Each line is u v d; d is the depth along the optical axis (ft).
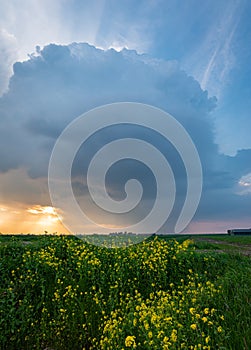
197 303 18.01
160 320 15.19
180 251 28.84
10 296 22.40
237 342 13.33
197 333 13.35
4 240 33.86
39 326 20.75
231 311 16.12
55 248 28.78
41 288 23.57
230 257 30.63
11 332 20.07
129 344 13.60
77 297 22.41
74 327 19.62
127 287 23.61
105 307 20.80
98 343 18.44
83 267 24.48
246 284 19.97
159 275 24.59
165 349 12.42
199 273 26.13
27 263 25.40
